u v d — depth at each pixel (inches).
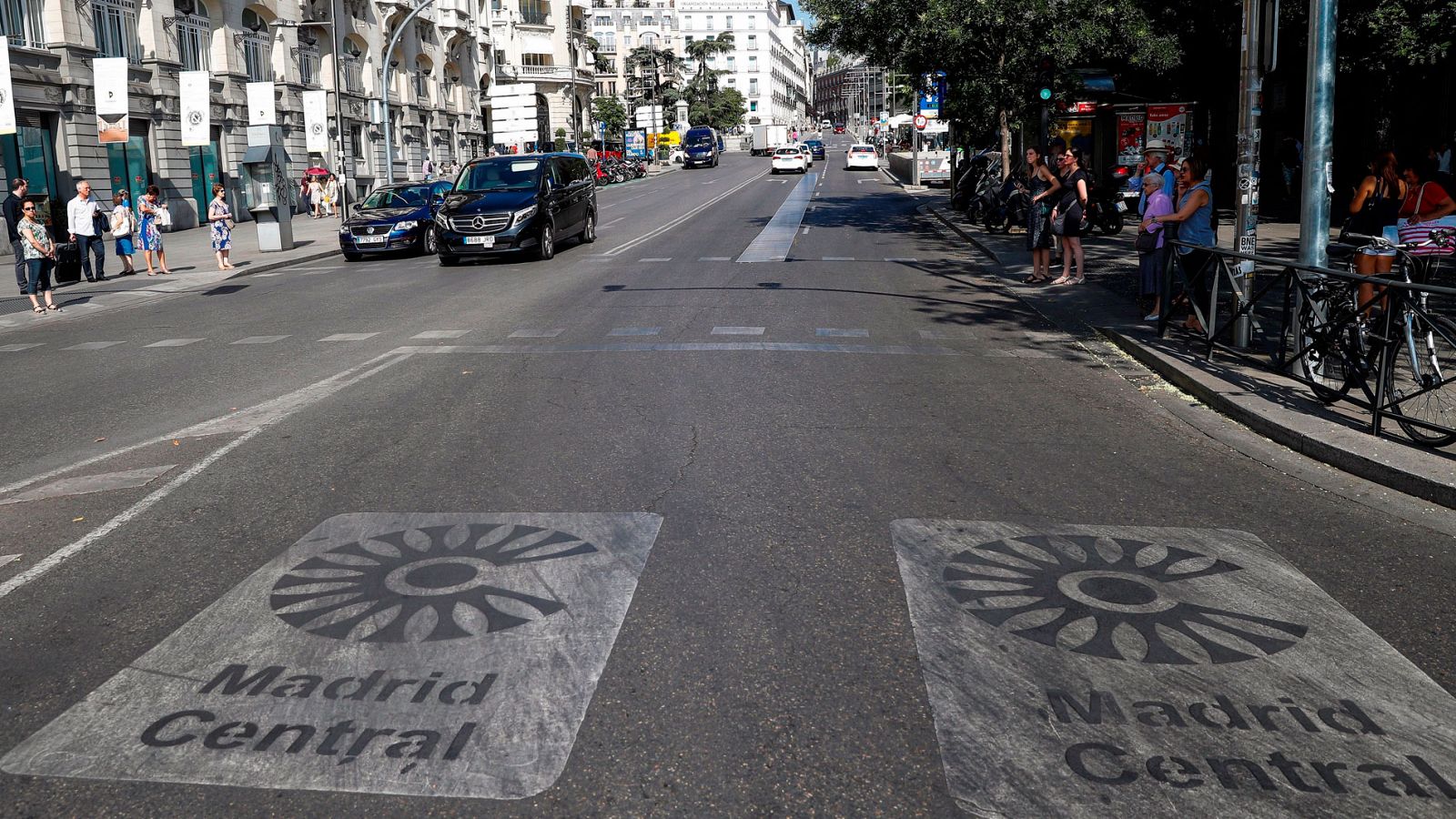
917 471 231.3
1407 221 406.3
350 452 254.2
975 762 119.5
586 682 137.9
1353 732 125.3
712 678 138.9
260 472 239.5
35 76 1092.5
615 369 353.4
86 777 119.3
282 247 938.1
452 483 225.9
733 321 455.8
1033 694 134.0
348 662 144.6
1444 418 227.0
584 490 219.0
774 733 125.8
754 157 3843.5
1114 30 888.3
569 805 112.7
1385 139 919.0
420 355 390.0
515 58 2778.1
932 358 372.2
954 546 185.5
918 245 832.9
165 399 332.8
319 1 1711.4
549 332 435.2
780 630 152.6
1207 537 190.7
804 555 181.5
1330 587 168.2
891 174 2308.1
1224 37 934.4
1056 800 112.4
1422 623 154.9
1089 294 513.7
